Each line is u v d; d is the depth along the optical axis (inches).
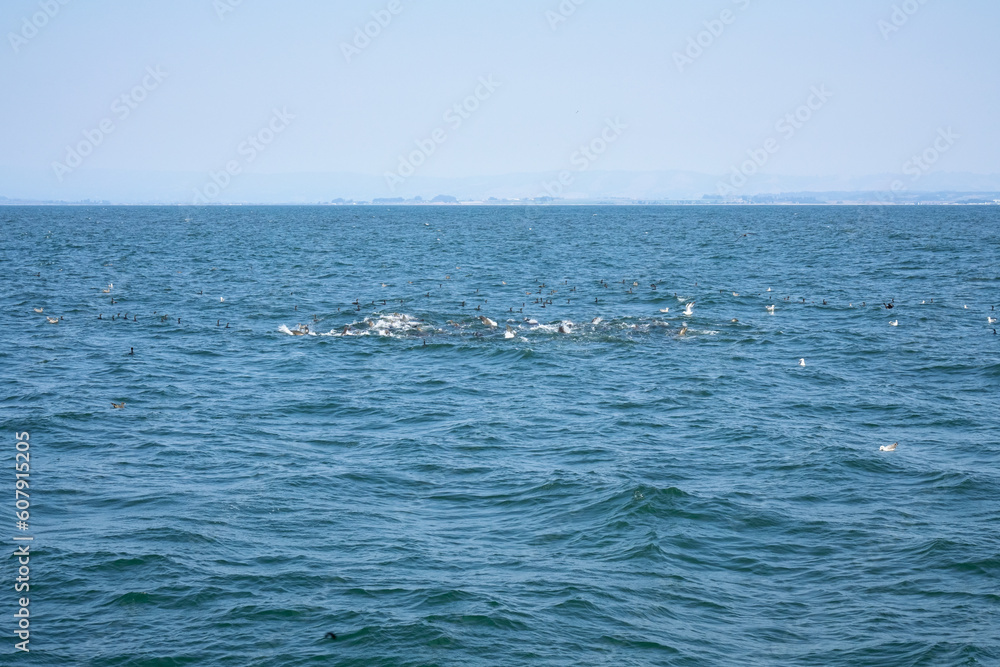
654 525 769.6
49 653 568.4
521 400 1221.7
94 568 681.6
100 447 994.1
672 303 2132.1
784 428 1081.4
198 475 901.2
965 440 1031.6
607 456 968.3
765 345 1609.3
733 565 703.1
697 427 1090.7
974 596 645.9
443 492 860.0
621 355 1518.2
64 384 1290.6
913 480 891.4
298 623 611.2
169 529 756.0
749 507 815.1
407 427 1088.8
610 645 587.5
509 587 661.3
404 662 565.3
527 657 573.6
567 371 1398.9
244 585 661.9
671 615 625.3
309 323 1849.2
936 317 1905.8
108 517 785.6
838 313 1985.7
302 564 697.0
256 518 786.2
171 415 1132.5
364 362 1466.5
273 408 1175.0
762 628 610.5
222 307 2084.2
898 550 724.0
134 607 627.8
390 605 633.6
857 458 951.6
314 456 968.9
